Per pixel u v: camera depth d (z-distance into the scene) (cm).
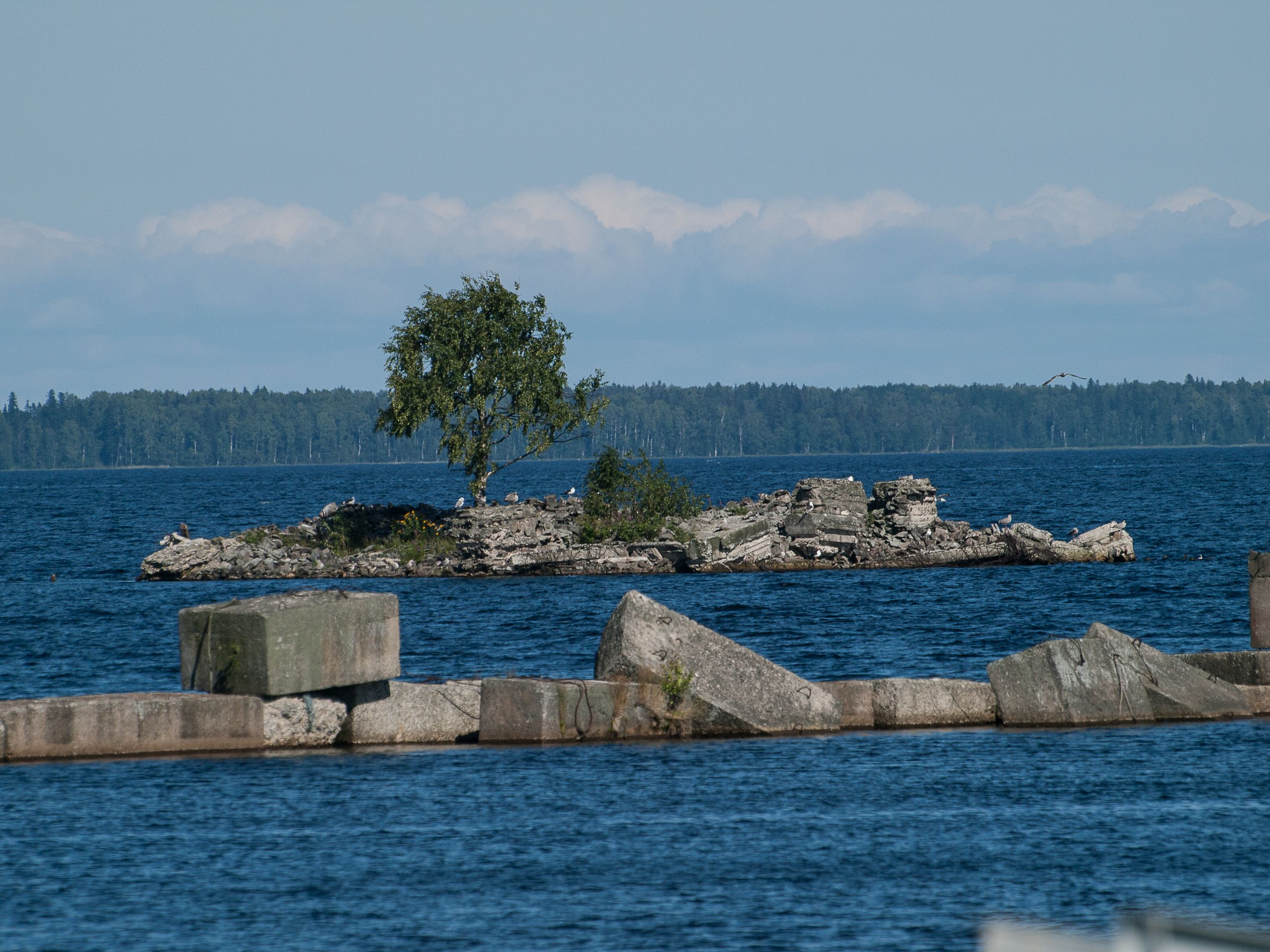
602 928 5584
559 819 7125
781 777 8006
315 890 6019
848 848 6644
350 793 7600
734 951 5331
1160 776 8012
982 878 6188
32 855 6475
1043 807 7362
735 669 9381
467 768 8212
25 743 8150
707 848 6619
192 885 6081
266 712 8525
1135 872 6266
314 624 8500
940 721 9562
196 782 7756
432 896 5944
